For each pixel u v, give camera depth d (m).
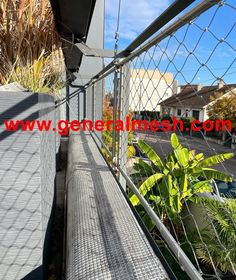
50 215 1.61
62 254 1.57
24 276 1.20
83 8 1.78
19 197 1.13
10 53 1.63
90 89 5.46
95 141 3.46
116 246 0.94
